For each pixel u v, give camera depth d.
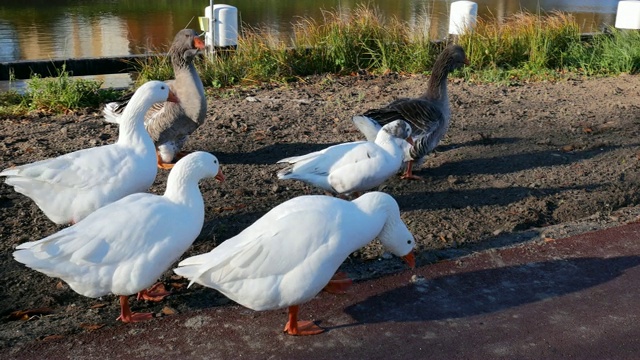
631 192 3.53
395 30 6.51
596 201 3.44
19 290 2.74
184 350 2.45
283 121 4.54
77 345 2.46
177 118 3.71
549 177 3.72
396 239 2.64
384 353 2.44
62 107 4.86
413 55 6.23
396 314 2.62
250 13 10.38
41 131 4.28
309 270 2.41
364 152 3.15
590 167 3.84
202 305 2.68
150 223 2.47
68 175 2.76
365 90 5.44
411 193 3.56
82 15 10.28
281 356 2.43
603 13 11.29
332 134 4.29
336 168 3.15
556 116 4.75
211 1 5.77
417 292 2.74
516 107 4.98
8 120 4.54
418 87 5.53
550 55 6.52
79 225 2.45
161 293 2.72
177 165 2.58
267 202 3.41
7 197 3.40
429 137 3.68
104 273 2.43
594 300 2.70
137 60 6.13
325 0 12.06
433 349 2.46
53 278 2.82
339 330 2.54
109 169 2.82
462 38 6.47
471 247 3.05
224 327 2.56
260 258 2.37
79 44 8.05
